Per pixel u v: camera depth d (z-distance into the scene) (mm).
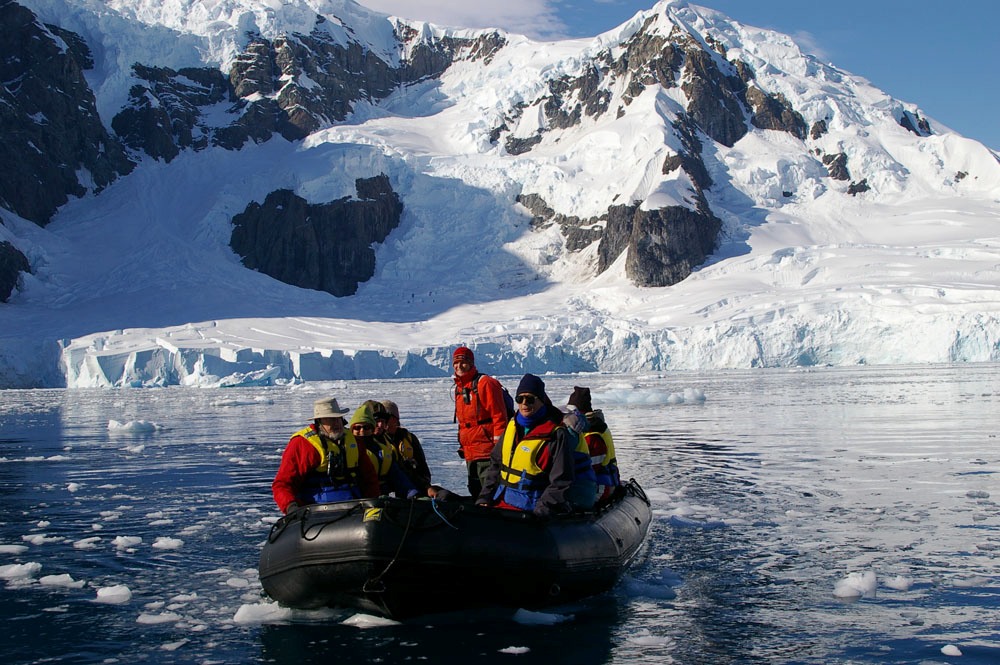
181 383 72188
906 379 47906
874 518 11297
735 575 8828
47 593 8789
